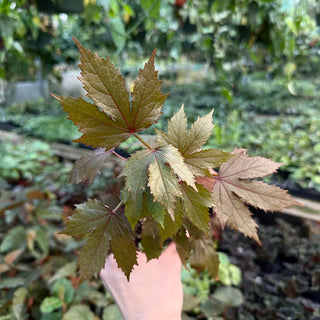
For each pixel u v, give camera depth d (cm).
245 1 89
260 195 27
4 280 88
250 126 218
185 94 234
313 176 140
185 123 25
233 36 126
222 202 27
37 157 188
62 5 102
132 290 36
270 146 176
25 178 175
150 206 21
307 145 190
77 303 84
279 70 277
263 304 93
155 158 21
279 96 317
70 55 140
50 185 147
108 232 24
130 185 21
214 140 51
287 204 26
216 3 89
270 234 104
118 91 21
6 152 196
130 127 22
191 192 23
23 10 100
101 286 94
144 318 36
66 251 99
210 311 87
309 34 170
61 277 86
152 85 22
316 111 273
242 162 29
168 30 168
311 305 91
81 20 155
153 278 37
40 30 134
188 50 212
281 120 238
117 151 35
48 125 235
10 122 265
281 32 105
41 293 92
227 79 143
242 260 106
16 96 295
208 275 95
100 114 22
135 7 144
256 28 103
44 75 150
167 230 23
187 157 24
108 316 79
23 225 119
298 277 100
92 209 25
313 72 385
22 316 80
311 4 127
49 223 121
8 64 117
